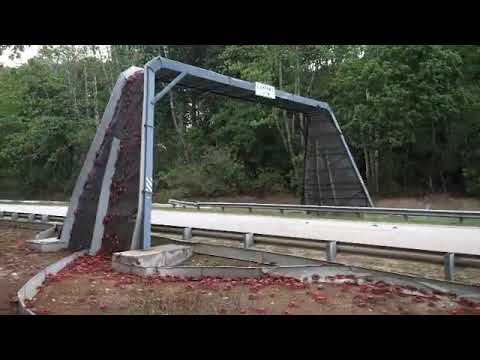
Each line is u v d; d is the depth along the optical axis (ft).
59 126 168.96
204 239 47.47
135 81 46.32
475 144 114.11
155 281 31.53
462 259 29.30
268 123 143.64
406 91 108.47
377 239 48.21
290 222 67.26
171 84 50.06
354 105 122.21
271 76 131.03
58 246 45.50
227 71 156.15
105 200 43.57
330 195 82.58
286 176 144.25
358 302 25.64
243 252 37.11
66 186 176.24
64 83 177.37
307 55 138.21
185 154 162.40
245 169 152.35
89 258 40.09
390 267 35.58
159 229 48.19
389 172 127.34
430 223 63.57
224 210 95.71
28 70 151.43
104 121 46.47
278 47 129.90
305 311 24.04
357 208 72.69
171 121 179.52
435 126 120.67
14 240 52.29
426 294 27.17
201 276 32.53
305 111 79.66
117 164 44.16
